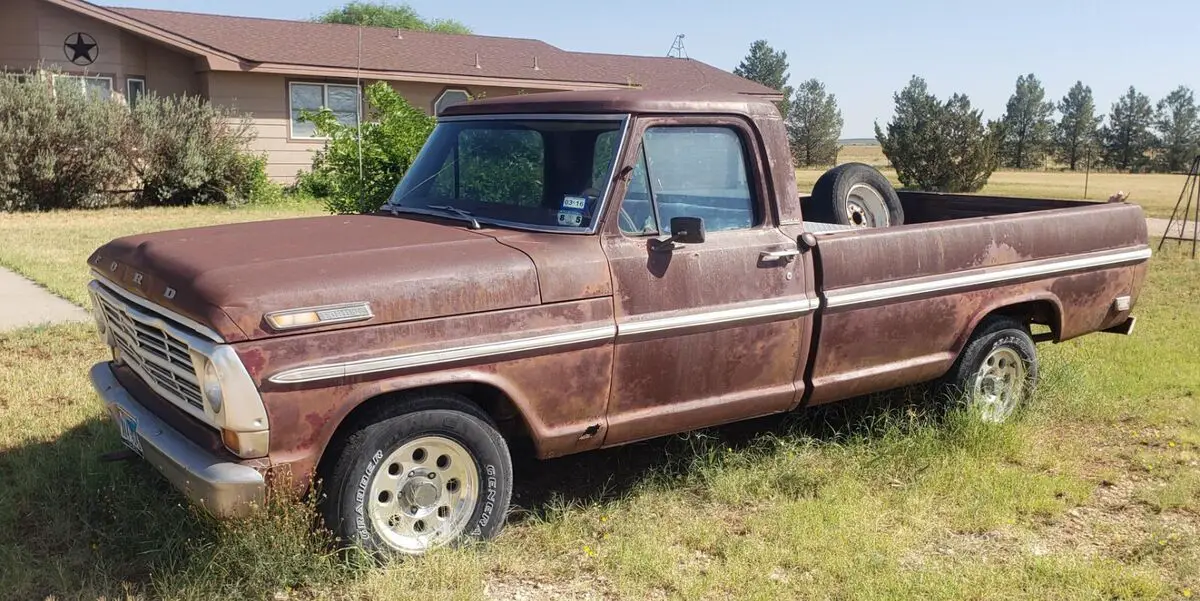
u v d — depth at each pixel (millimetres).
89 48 19156
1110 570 4234
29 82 17172
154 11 21812
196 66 20266
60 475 4875
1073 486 5172
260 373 3553
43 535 4312
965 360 5797
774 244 4863
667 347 4523
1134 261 6469
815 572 4199
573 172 4543
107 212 17516
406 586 3861
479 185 4848
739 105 4844
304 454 3713
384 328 3791
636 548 4336
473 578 3951
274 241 4234
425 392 4027
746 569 4195
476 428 4125
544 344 4137
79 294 9383
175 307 3729
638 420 4535
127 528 4293
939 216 7801
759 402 4934
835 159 64125
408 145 11852
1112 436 6082
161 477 4762
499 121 4922
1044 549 4512
